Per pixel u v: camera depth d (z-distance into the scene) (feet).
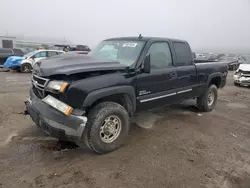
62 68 9.96
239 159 11.39
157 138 13.41
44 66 10.80
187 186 8.97
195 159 11.12
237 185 9.25
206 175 9.80
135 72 12.16
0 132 13.15
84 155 11.02
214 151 12.12
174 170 10.03
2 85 29.58
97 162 10.41
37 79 11.12
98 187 8.66
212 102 20.02
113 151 11.53
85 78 10.28
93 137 10.56
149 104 13.55
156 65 13.75
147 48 13.02
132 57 12.76
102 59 11.96
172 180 9.30
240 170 10.38
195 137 13.84
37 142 12.11
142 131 14.44
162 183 9.07
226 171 10.21
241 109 21.71
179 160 10.93
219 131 15.14
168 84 14.46
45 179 8.96
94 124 10.50
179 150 11.98
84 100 9.97
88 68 10.23
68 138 10.05
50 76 10.16
